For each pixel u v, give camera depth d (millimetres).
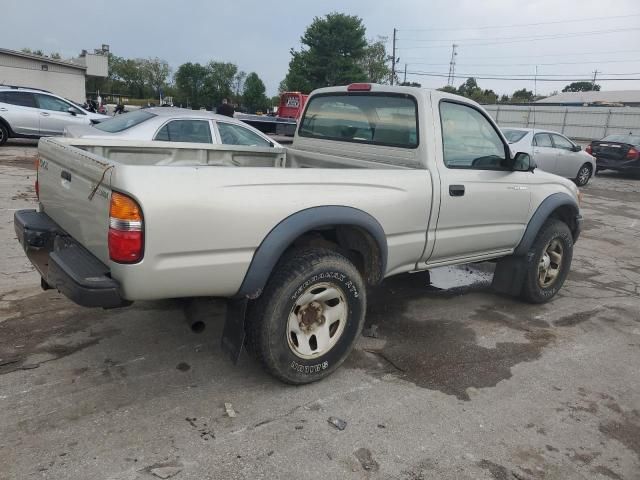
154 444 2744
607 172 19547
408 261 3938
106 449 2680
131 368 3479
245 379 3438
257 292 3021
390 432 2982
